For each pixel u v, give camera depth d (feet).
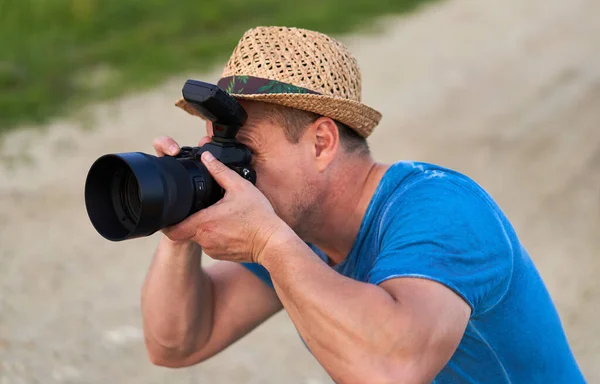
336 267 9.41
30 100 36.83
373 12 60.39
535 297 9.04
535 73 46.37
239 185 8.20
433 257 7.47
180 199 7.91
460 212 7.88
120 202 8.30
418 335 7.08
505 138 35.09
